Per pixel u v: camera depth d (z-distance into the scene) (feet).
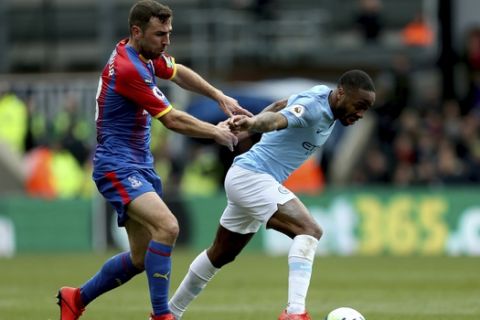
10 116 242.37
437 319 116.98
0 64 284.82
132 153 98.68
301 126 98.37
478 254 218.79
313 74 277.03
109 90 97.66
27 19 296.51
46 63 295.69
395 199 223.10
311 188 237.86
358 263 197.77
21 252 229.04
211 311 126.00
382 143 249.96
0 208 230.48
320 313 124.06
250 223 103.60
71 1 299.17
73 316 103.04
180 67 104.01
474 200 221.25
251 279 168.35
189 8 286.46
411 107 256.11
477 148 240.12
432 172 238.27
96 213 228.43
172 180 239.71
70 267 190.08
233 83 271.28
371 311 125.18
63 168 241.76
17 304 135.13
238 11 282.77
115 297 143.64
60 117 242.17
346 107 99.09
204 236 226.79
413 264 194.39
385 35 298.76
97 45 297.53
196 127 96.43
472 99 262.67
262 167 102.01
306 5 293.02
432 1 285.02
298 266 96.94
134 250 100.68
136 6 96.99
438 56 278.26
